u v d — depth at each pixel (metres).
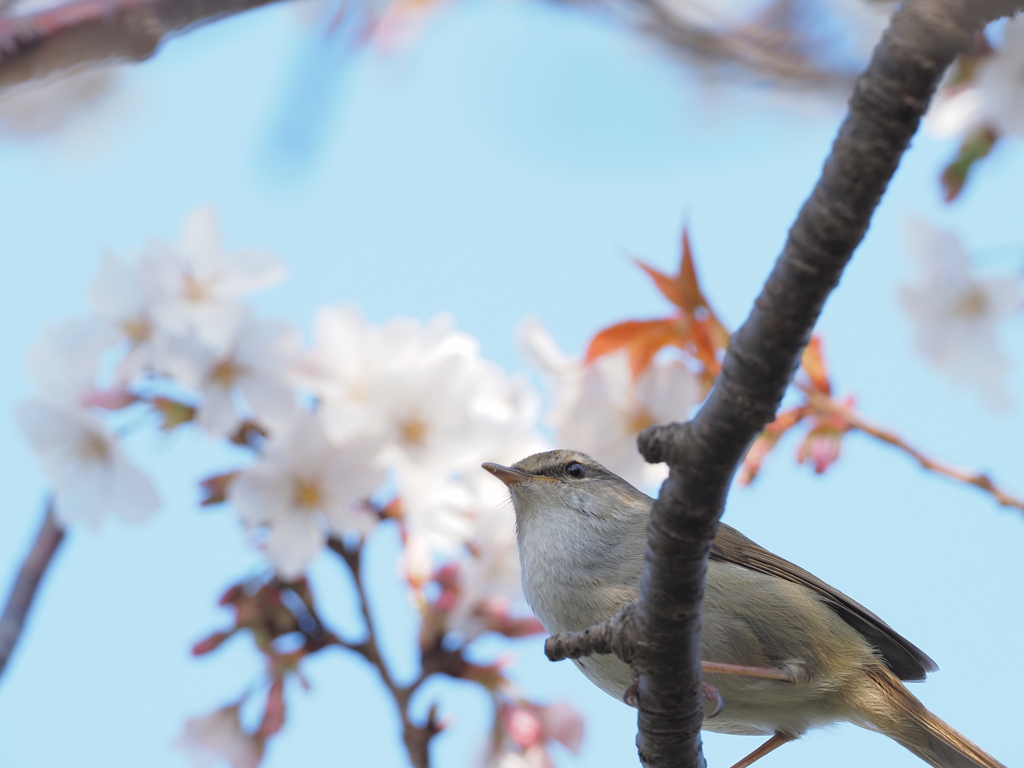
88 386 9.26
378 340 9.94
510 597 10.00
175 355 9.09
